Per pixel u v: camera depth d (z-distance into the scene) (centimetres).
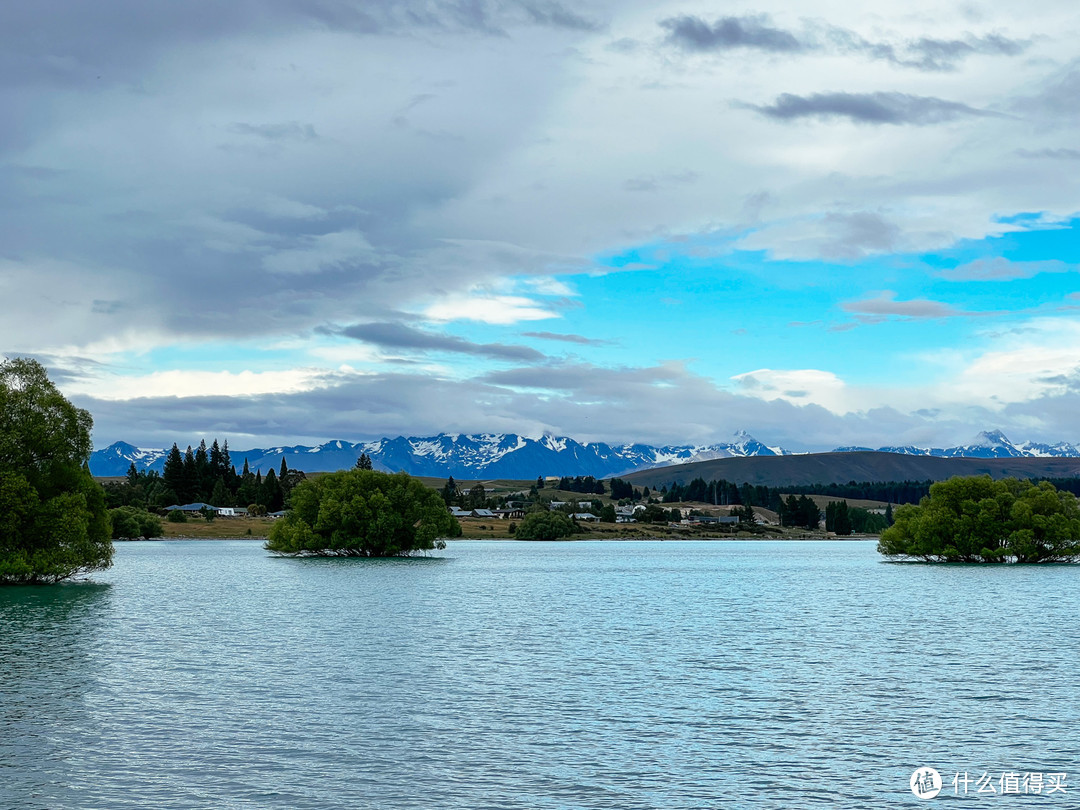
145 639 7025
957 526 18212
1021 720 4475
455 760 3769
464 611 9375
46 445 10894
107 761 3719
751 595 11669
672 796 3366
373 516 19075
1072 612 9400
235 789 3403
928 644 7044
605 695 5016
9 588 11256
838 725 4369
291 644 6850
